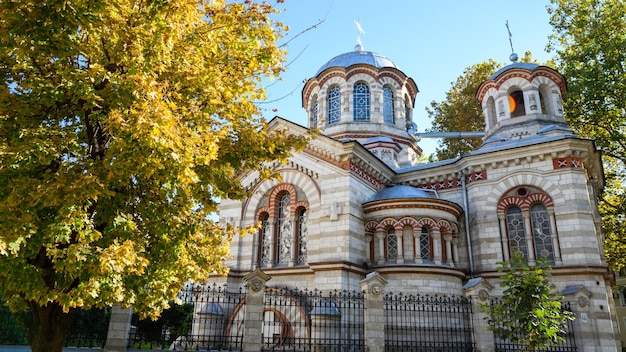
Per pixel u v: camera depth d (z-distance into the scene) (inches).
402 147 1250.0
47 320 417.4
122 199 403.9
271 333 830.5
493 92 1159.0
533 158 924.6
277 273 909.2
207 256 462.9
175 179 359.9
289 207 964.6
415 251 862.5
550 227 877.2
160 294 402.3
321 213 898.1
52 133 355.9
